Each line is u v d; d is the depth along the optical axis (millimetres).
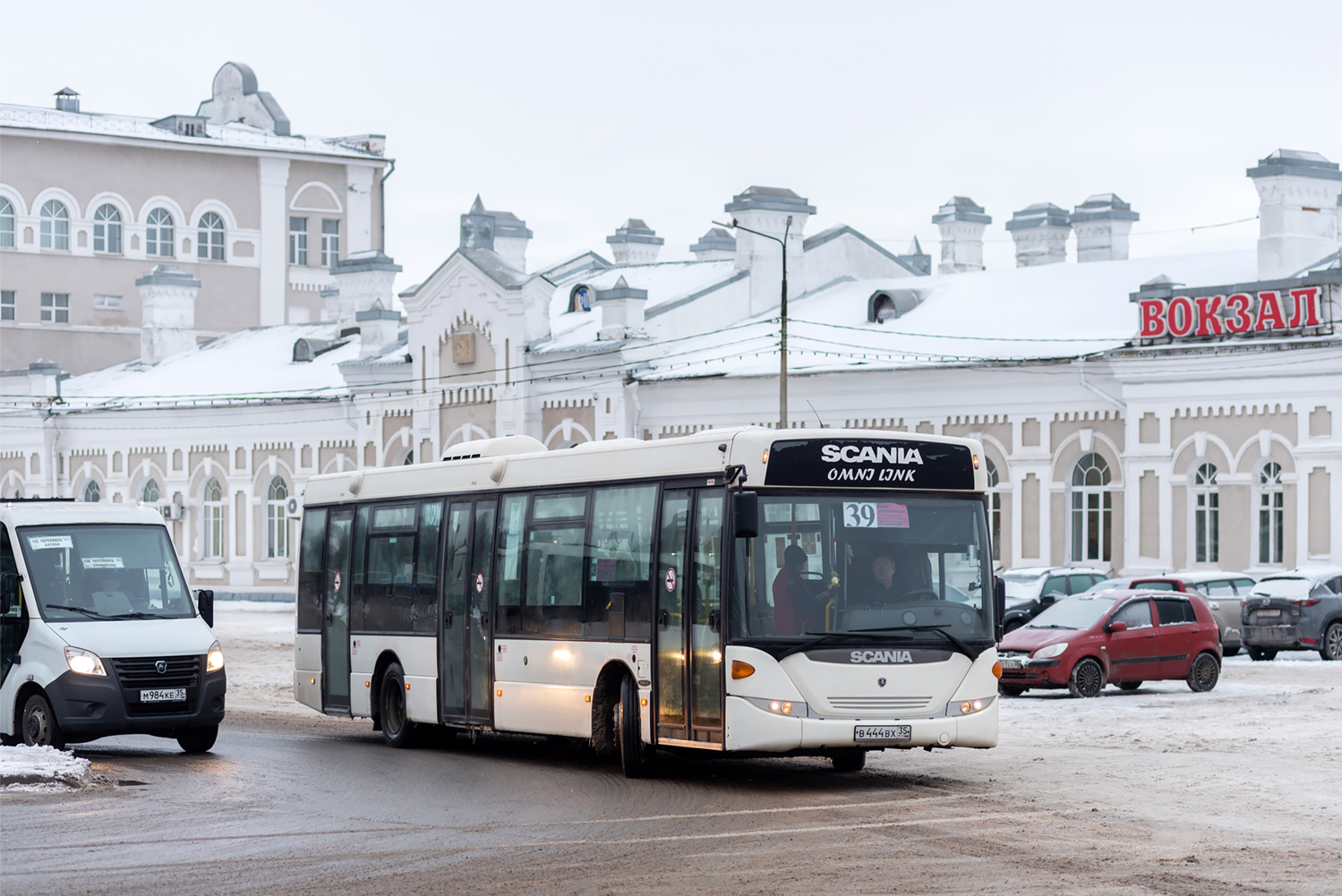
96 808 15391
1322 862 12258
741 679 15938
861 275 53562
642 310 48094
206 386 62125
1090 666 26297
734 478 16297
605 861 12523
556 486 19109
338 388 56906
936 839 13312
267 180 77750
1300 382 35875
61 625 19484
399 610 21938
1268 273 41344
